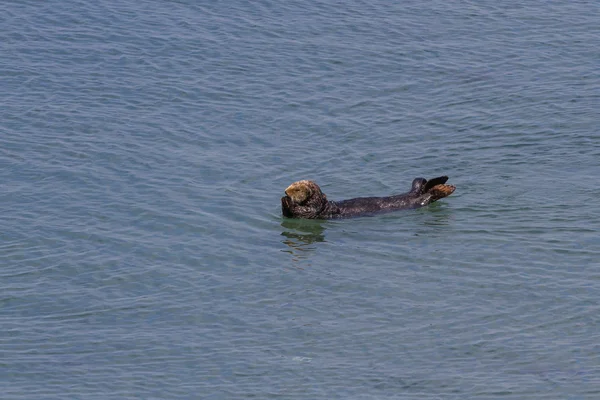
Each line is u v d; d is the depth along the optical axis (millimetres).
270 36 80562
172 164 59500
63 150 61219
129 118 66438
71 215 52531
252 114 67562
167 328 41281
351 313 42312
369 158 60438
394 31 82125
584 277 44625
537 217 51219
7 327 41344
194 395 36219
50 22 81875
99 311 42781
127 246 49031
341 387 36594
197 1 87062
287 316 42156
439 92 71250
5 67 73812
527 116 66062
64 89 70812
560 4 88438
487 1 89125
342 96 70688
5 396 36125
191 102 69312
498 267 46031
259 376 37469
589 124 64062
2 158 59812
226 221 52031
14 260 47500
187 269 46688
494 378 36938
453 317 41656
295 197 51594
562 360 38031
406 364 38156
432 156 60344
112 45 78188
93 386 36875
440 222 51219
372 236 50031
